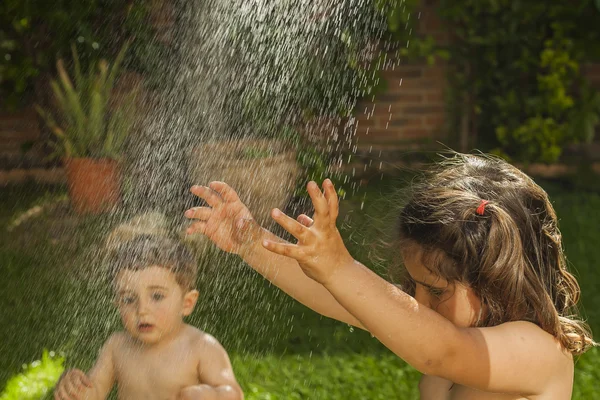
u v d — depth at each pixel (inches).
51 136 322.0
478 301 84.6
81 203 247.6
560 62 342.0
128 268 109.3
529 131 345.4
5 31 314.2
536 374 81.5
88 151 259.3
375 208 215.0
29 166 318.7
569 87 357.7
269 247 73.8
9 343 163.5
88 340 140.6
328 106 278.2
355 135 335.6
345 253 75.1
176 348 110.2
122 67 282.2
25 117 325.7
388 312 74.2
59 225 243.0
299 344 172.2
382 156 334.0
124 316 109.5
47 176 314.0
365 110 342.0
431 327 75.4
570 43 343.6
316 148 283.1
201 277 147.0
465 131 350.9
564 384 84.4
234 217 92.6
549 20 349.7
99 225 227.5
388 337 74.9
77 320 157.8
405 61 346.3
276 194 232.7
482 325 84.6
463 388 89.3
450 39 350.0
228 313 156.6
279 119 248.8
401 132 349.7
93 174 247.9
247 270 165.6
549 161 347.3
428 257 84.7
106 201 244.8
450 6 340.5
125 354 110.3
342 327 185.8
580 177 341.4
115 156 253.1
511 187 89.0
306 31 238.1
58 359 154.9
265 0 219.1
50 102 320.8
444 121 351.9
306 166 267.0
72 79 313.4
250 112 239.1
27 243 230.4
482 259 83.0
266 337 167.9
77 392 109.4
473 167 93.2
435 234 84.1
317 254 73.8
